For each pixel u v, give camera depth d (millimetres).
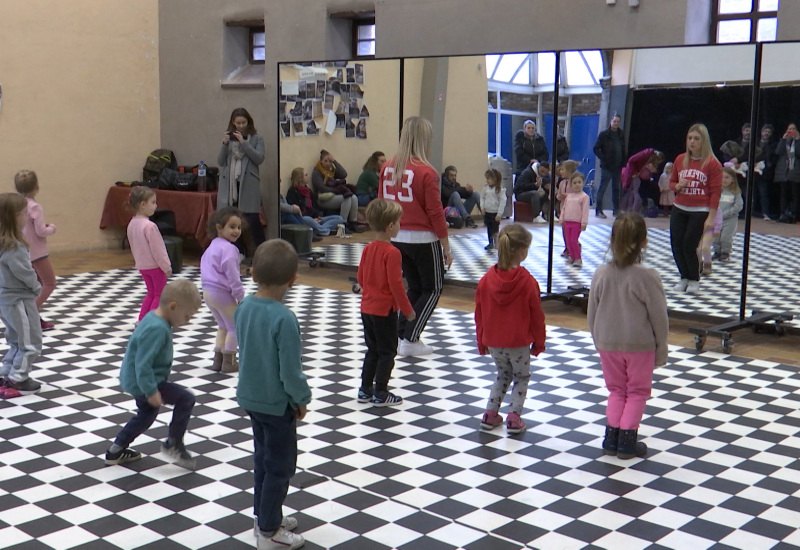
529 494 3730
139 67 10977
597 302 4180
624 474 3969
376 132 8406
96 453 4148
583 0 7977
